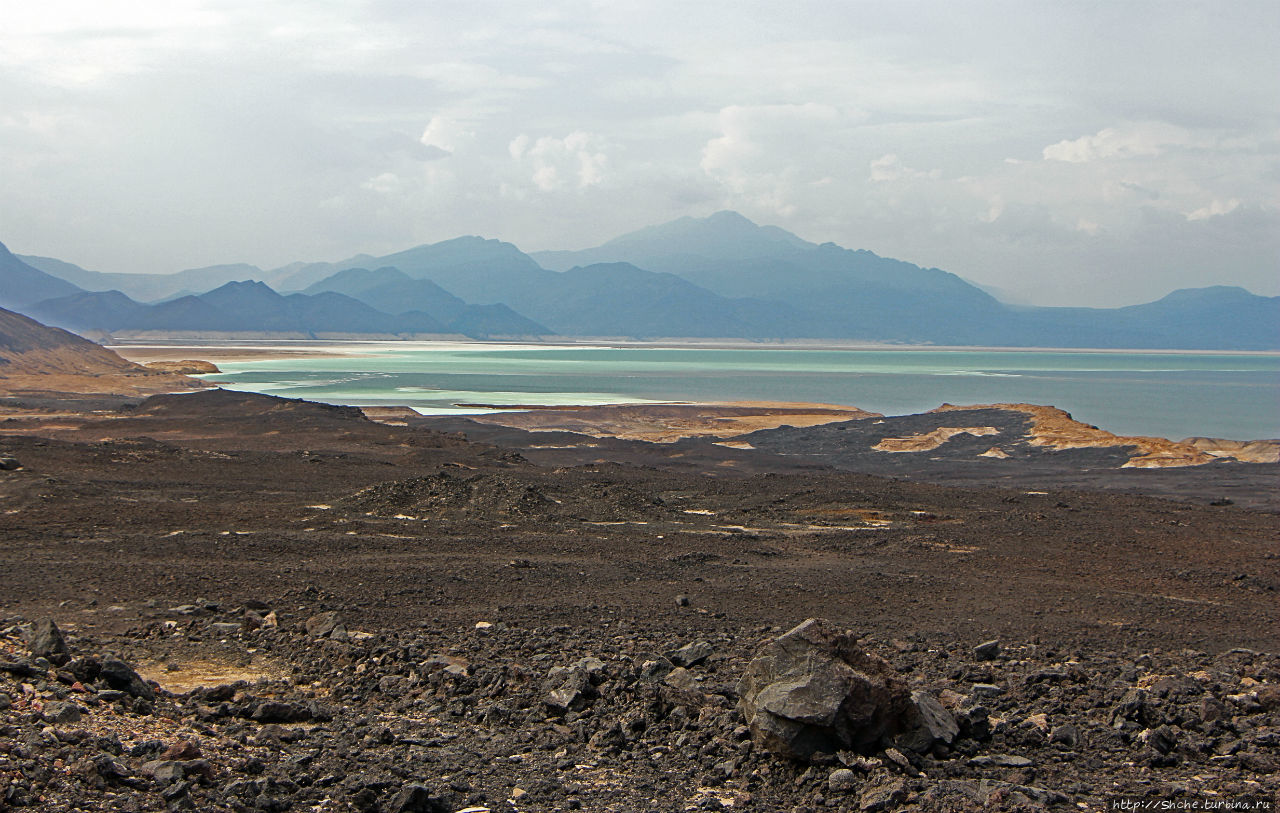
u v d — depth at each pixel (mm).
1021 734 12109
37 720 9922
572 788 9969
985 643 17266
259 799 8680
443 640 17234
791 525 37688
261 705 12008
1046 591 25422
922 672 15828
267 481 44312
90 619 18047
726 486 48000
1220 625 21875
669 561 28062
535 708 12898
